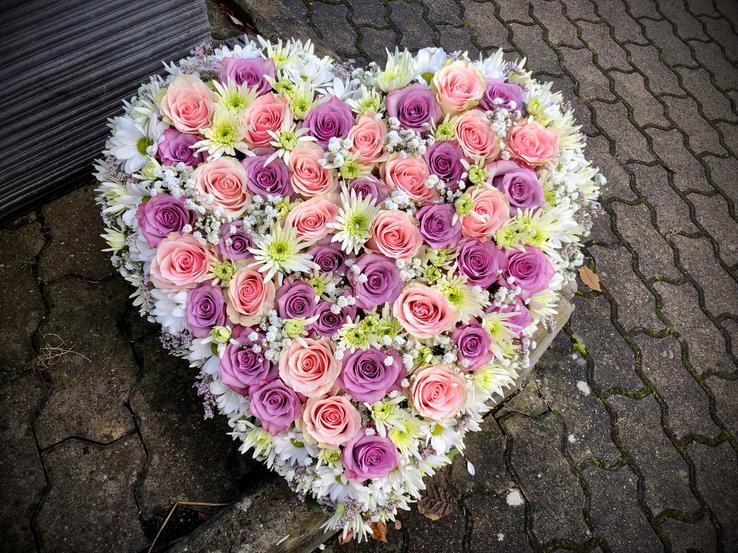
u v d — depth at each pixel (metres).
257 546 1.37
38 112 1.61
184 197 1.25
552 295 1.38
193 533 1.37
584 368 2.01
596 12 3.08
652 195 2.49
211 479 1.55
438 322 1.20
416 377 1.22
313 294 1.21
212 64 1.46
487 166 1.31
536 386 1.94
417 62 1.48
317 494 1.30
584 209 1.55
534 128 1.37
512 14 2.90
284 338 1.20
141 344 1.70
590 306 2.15
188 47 1.85
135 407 1.62
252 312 1.19
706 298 2.27
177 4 1.70
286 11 2.33
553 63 2.79
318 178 1.26
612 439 1.91
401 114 1.33
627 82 2.83
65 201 1.89
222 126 1.28
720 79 2.98
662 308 2.21
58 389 1.61
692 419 2.01
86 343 1.68
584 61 2.85
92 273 1.79
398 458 1.21
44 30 1.47
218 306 1.21
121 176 1.34
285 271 1.25
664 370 2.08
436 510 1.68
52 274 1.77
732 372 2.13
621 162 2.56
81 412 1.59
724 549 1.82
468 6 2.86
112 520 1.48
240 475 1.57
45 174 1.79
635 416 1.96
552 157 1.39
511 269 1.29
